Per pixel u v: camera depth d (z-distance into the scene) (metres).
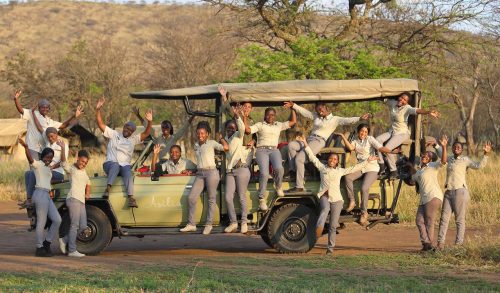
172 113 55.09
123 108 60.25
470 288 11.44
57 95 62.88
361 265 13.84
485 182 25.23
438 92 38.75
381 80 15.57
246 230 15.28
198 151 15.27
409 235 18.78
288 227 15.53
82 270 13.17
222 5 37.16
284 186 15.51
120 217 15.41
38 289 11.24
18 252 16.28
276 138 15.36
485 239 15.60
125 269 13.23
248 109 15.25
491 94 50.16
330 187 15.20
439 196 15.35
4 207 27.39
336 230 15.68
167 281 11.88
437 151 15.78
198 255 15.66
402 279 12.23
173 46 56.88
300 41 33.62
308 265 13.78
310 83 15.45
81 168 15.07
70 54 63.44
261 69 32.88
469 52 37.56
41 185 15.04
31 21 137.12
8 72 66.44
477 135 66.25
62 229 15.49
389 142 15.52
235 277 12.31
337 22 37.38
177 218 15.44
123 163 15.43
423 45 36.88
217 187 15.38
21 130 51.25
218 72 54.81
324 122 15.67
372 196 15.54
